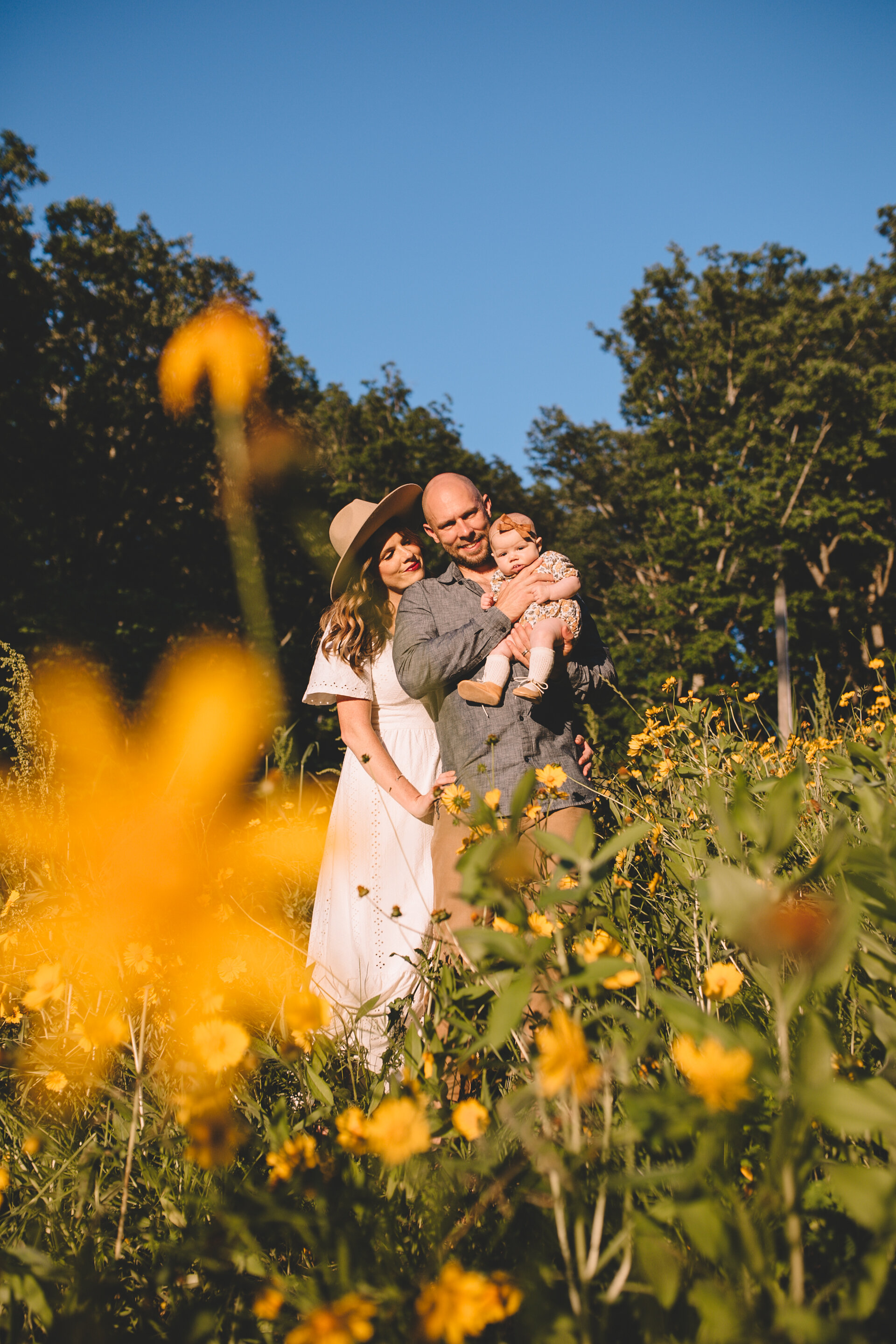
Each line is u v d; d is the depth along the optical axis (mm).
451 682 2514
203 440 19203
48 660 14344
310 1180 1205
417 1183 1285
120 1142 1473
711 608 22797
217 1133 1187
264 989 2174
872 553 24328
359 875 2676
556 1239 1208
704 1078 897
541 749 2426
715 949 1732
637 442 28359
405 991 2559
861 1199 833
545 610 2504
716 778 2604
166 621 16516
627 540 28875
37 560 17656
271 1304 1081
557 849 1151
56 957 1932
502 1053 1522
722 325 26625
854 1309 832
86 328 19406
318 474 22547
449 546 2682
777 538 23125
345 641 2707
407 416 25625
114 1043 1363
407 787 2590
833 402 23656
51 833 2883
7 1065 1886
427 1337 915
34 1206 1457
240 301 19219
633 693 22578
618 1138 1048
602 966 1094
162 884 1938
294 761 5289
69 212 19422
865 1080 969
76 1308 1110
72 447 18297
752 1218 957
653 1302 956
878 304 25453
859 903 1103
